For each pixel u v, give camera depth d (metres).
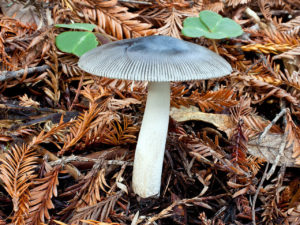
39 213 0.12
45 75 0.18
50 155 0.15
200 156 0.16
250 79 0.19
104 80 0.18
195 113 0.18
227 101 0.17
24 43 0.19
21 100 0.18
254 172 0.15
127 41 0.14
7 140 0.15
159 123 0.15
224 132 0.18
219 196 0.15
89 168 0.16
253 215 0.14
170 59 0.12
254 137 0.17
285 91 0.19
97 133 0.16
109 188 0.16
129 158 0.17
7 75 0.17
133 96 0.18
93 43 0.18
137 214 0.14
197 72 0.12
